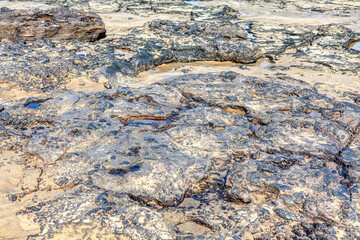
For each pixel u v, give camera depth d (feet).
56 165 13.01
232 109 18.89
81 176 12.39
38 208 10.67
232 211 11.50
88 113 16.87
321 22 52.80
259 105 18.62
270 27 44.96
